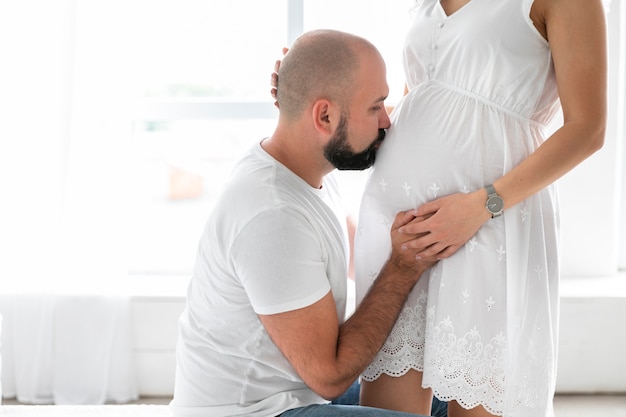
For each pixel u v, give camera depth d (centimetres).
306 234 170
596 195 343
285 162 182
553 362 178
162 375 323
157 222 672
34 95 322
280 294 167
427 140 177
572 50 164
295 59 177
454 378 172
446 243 170
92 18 320
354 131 176
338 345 173
